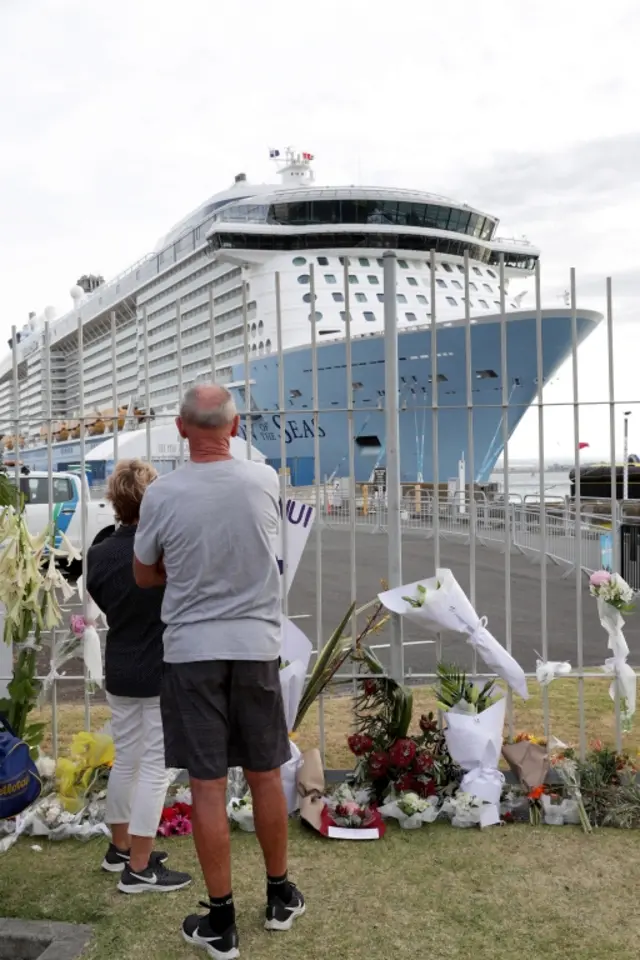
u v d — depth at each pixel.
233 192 34.31
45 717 5.36
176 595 2.67
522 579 11.84
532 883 3.03
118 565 3.10
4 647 4.03
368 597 10.36
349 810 3.48
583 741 4.00
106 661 3.15
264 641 2.66
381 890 2.99
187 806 3.67
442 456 22.98
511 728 4.06
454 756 3.67
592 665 6.91
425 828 3.53
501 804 3.64
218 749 2.61
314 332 3.96
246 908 2.88
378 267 28.86
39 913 2.89
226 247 27.83
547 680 3.93
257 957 2.58
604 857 3.23
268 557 2.70
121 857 3.20
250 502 2.66
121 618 3.09
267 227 28.02
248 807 3.55
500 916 2.80
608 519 12.32
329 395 23.66
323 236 28.73
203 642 2.61
